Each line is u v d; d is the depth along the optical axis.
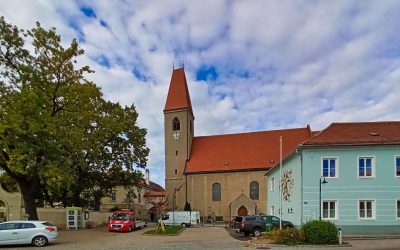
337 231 24.72
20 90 30.59
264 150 69.88
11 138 28.27
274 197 46.66
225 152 72.81
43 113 29.55
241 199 65.06
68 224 42.25
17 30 32.22
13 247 23.12
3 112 29.06
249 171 67.44
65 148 31.69
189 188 71.31
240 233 36.50
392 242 25.67
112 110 51.47
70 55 34.16
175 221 55.66
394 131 34.50
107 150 51.25
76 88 34.31
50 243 25.88
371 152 32.41
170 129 76.31
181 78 79.00
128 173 52.78
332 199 32.28
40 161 30.05
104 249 21.77
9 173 32.62
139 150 54.22
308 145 32.91
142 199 84.44
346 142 32.59
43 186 42.59
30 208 33.62
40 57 33.00
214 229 45.16
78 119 34.72
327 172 32.78
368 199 31.94
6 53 31.83
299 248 22.22
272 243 24.20
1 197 41.41
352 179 32.34
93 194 51.75
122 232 37.88
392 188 31.89
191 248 22.17
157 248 22.20
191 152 75.94
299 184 33.59
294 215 35.25
